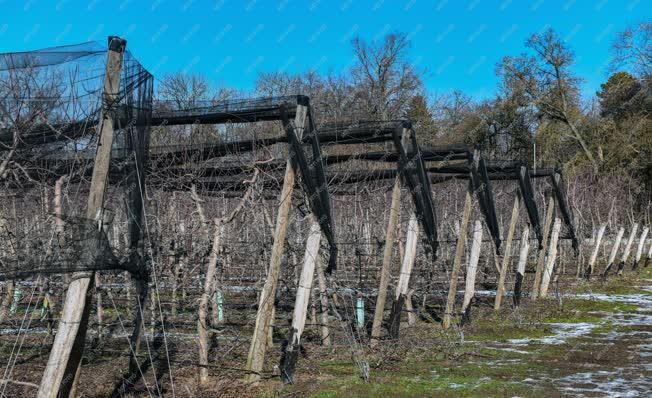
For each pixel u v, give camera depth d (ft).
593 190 92.58
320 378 27.30
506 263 47.73
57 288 36.55
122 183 20.33
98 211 18.60
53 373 18.31
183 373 28.17
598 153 114.52
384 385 26.13
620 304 50.93
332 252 27.48
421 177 33.60
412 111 110.83
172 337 35.63
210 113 25.38
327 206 26.89
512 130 120.88
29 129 19.07
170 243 37.65
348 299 46.01
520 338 37.42
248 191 26.45
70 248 18.26
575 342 35.99
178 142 35.42
